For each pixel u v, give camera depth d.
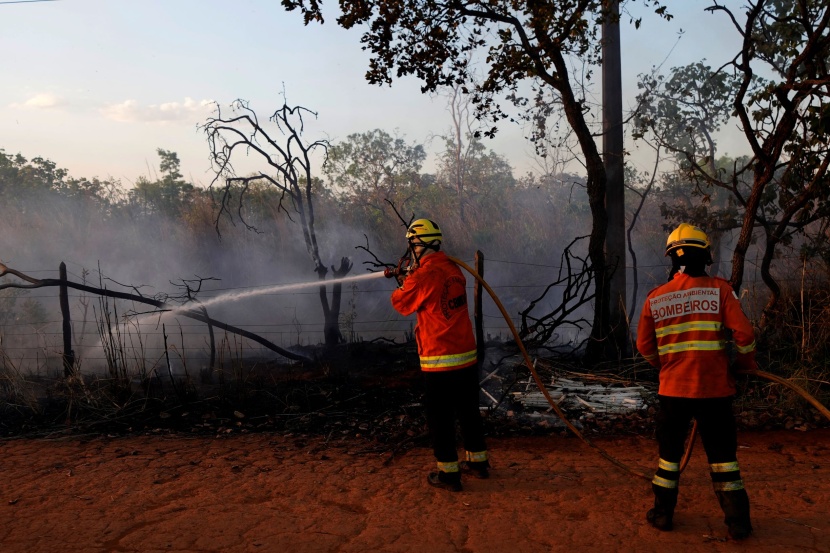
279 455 5.75
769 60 9.01
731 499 3.87
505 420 6.62
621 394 7.07
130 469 5.39
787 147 7.45
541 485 4.89
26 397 7.23
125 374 7.49
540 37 7.45
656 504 4.08
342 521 4.29
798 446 5.75
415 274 4.84
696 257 4.03
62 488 4.97
